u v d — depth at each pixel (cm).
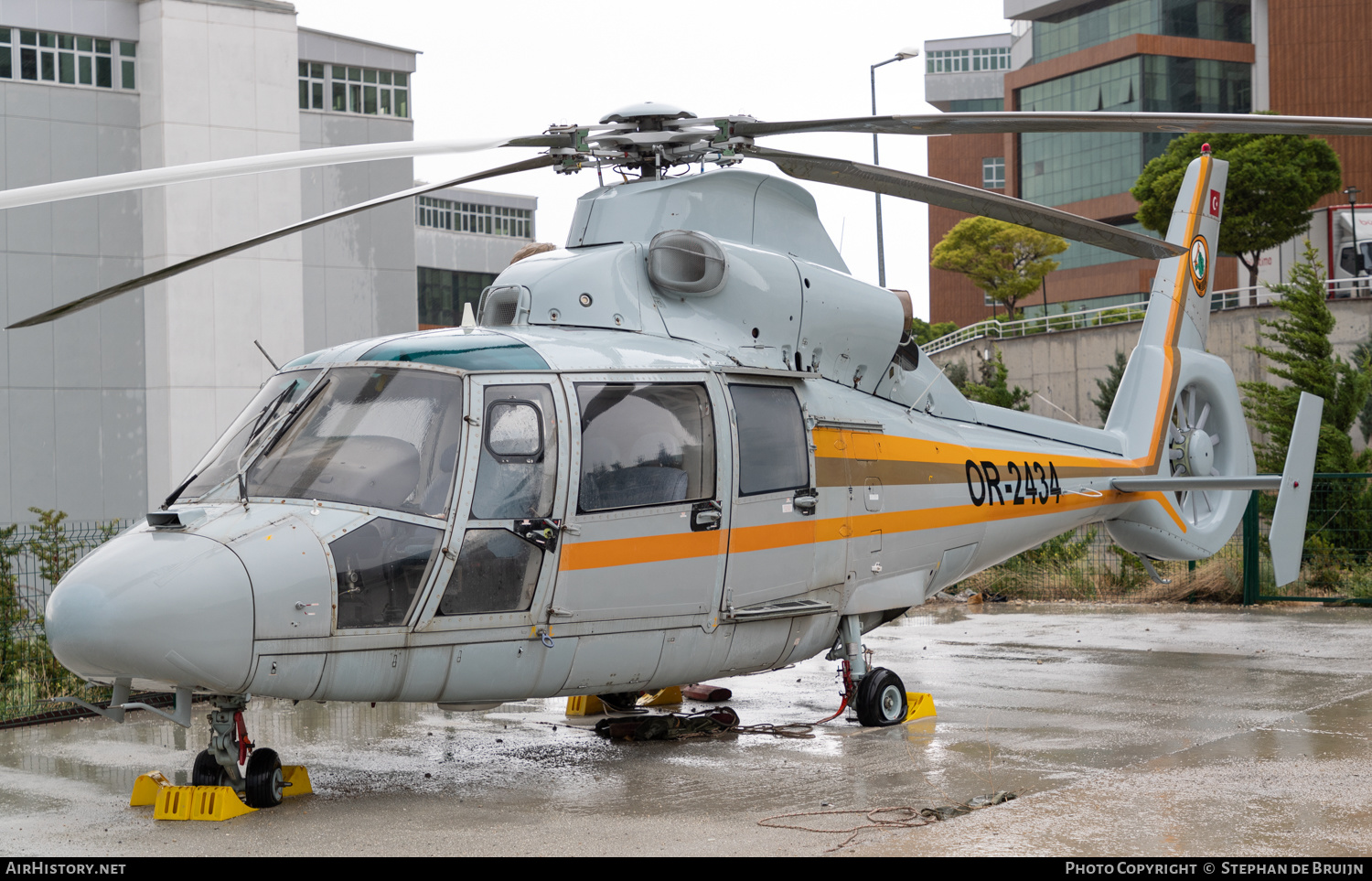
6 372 2727
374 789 706
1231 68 6016
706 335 793
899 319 911
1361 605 1600
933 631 1409
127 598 579
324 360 697
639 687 743
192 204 2831
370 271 3312
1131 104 6006
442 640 648
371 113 3334
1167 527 1140
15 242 2733
